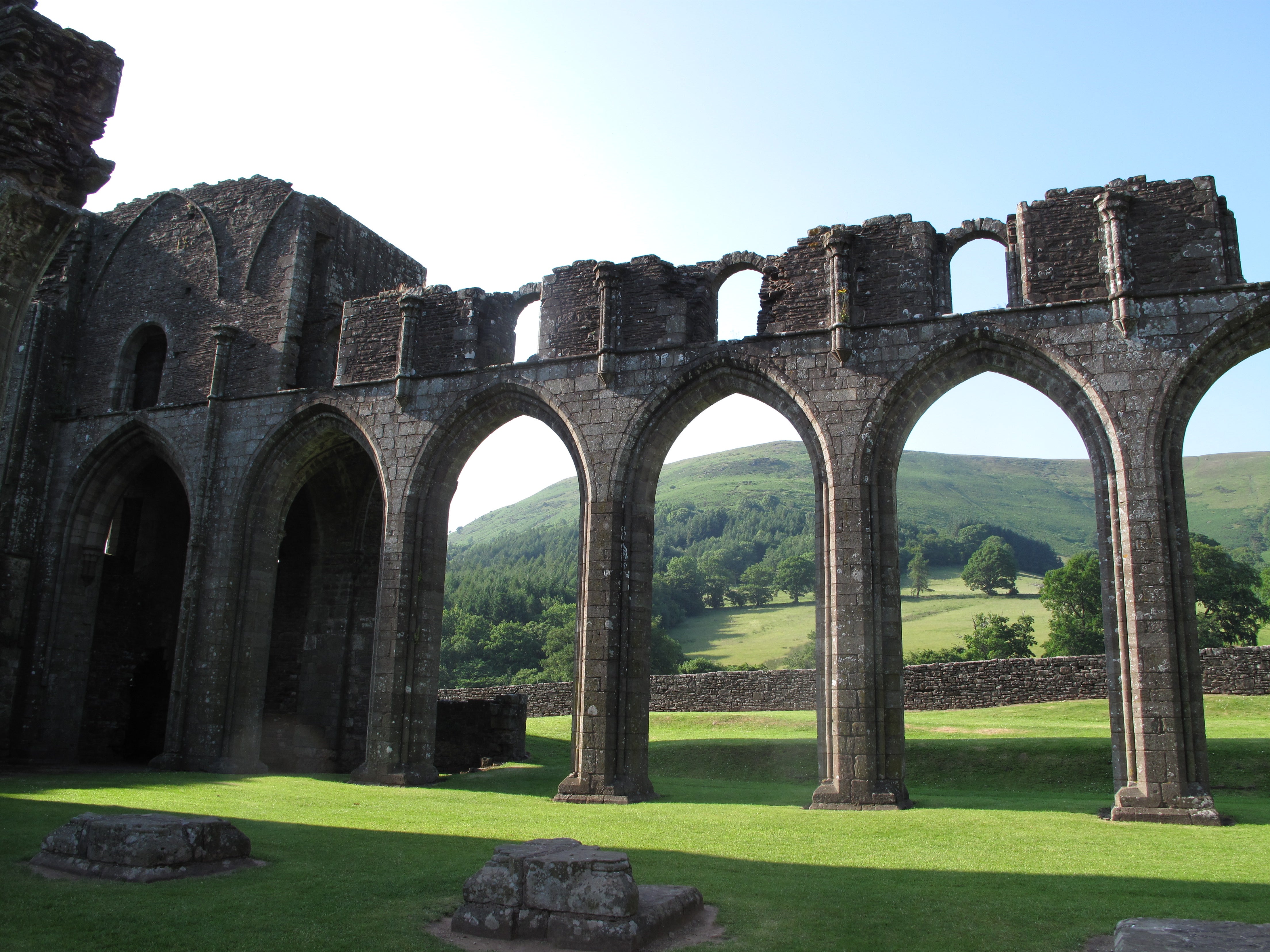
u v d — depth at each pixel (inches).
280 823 557.0
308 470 963.3
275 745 1018.7
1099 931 322.7
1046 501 7652.6
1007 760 855.1
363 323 925.8
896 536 692.1
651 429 775.7
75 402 1055.0
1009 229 725.3
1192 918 336.5
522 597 4133.9
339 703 1001.5
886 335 714.2
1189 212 668.1
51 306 1051.3
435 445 853.2
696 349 768.3
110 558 1069.8
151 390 1055.0
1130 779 597.0
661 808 653.9
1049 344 671.8
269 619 929.5
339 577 1039.6
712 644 3954.2
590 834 536.1
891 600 679.7
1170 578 614.2
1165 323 650.8
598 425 784.9
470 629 3705.7
